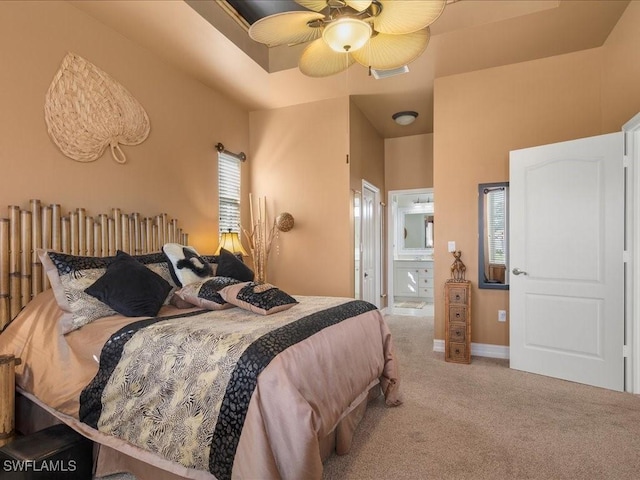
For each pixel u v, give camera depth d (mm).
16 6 2447
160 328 1896
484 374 3340
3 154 2373
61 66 2705
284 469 1421
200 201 4078
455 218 3994
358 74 3918
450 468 1920
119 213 3072
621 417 2479
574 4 2824
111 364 1839
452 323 3682
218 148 4328
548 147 3332
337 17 1956
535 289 3381
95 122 2936
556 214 3277
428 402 2738
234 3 3215
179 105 3795
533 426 2361
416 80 4094
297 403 1456
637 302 2885
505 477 1846
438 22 3152
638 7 2729
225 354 1629
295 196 4777
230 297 2363
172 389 1665
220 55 3516
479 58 3627
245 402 1501
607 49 3320
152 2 2748
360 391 2172
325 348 1874
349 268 4512
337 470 1901
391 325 5418
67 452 1716
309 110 4711
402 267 8023
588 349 3090
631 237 2910
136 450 1679
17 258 2389
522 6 2938
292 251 4789
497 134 3822
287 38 2258
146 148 3398
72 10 2783
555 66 3607
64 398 1888
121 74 3158
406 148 6188
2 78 2373
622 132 2949
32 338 2164
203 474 1545
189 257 2920
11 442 1753
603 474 1867
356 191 4809
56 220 2617
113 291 2236
